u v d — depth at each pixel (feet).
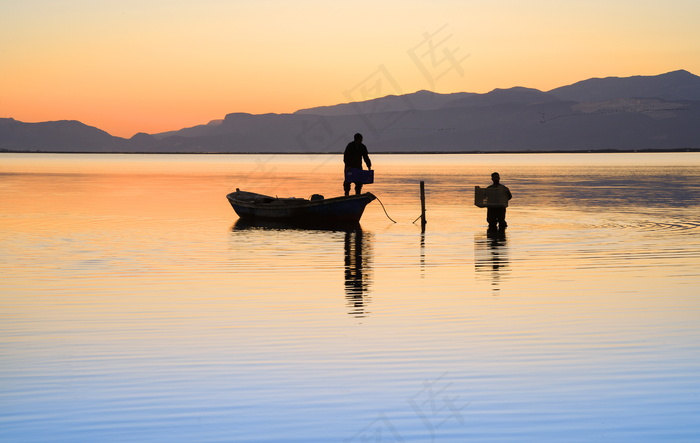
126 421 28.32
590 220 111.86
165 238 89.45
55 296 52.65
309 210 106.93
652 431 27.40
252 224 107.55
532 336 40.63
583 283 57.41
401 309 47.91
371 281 58.80
